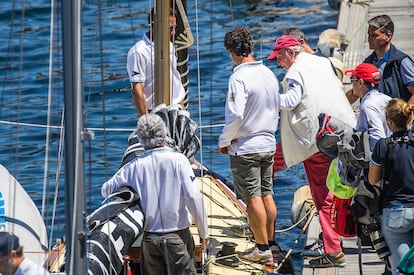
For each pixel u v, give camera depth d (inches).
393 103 1023.0
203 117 1915.6
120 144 1743.4
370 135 1116.5
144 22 2450.8
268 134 1133.1
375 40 1277.1
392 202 1019.9
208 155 1733.5
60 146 909.2
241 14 2591.0
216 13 2605.8
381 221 1040.2
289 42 1221.7
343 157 1082.1
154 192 970.1
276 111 1141.7
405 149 1014.4
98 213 967.0
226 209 1301.7
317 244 1250.0
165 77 1175.0
